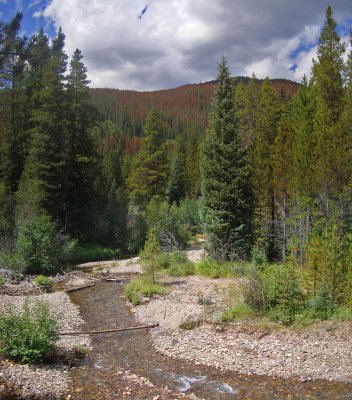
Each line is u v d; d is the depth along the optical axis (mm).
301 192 26438
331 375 11508
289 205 29047
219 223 26562
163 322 17156
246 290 16453
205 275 24812
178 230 42281
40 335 12367
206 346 14016
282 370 11945
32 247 28453
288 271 16047
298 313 15289
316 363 12188
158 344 14625
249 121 45594
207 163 27703
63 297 21938
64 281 26766
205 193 27781
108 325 17188
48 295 22266
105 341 15156
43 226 29891
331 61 28938
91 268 32562
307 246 17516
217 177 27688
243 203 26734
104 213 45219
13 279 25469
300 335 13969
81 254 38312
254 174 30109
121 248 44812
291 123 32938
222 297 19312
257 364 12406
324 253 16031
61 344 14312
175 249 30000
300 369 11930
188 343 14453
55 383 11180
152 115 60219
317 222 22984
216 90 28359
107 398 10484
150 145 59969
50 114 38719
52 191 38219
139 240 45062
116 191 49750
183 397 10562
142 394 10734
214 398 10516
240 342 14039
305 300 15891
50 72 39438
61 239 31562
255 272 16734
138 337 15602
